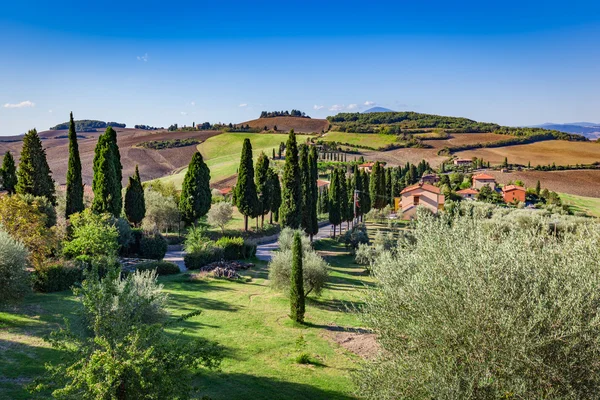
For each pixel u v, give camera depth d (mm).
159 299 17422
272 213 73688
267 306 28109
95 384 8875
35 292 24594
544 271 9727
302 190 55562
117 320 10469
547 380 8812
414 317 10453
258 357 19281
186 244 42281
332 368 18672
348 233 58438
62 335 10656
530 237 11461
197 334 21125
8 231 26547
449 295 9766
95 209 42250
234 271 36406
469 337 9281
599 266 10203
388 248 45562
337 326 25312
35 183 42938
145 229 44938
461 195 101000
